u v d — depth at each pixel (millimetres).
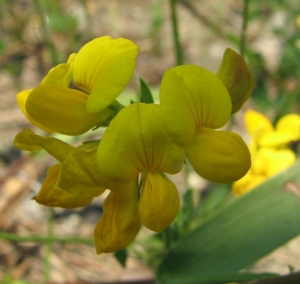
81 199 49
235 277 57
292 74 118
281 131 82
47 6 133
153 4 152
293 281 48
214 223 62
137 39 148
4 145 114
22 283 86
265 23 144
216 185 89
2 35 140
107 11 157
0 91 128
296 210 60
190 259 61
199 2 166
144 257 74
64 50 129
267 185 63
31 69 134
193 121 46
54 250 96
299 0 140
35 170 104
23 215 101
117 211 48
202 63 141
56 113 47
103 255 95
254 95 109
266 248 59
